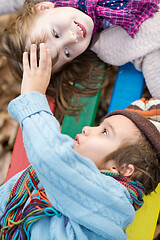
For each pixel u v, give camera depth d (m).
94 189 0.93
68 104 1.50
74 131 1.45
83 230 0.98
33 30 1.30
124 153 1.04
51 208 0.99
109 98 1.77
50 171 0.91
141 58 1.38
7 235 1.03
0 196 1.19
